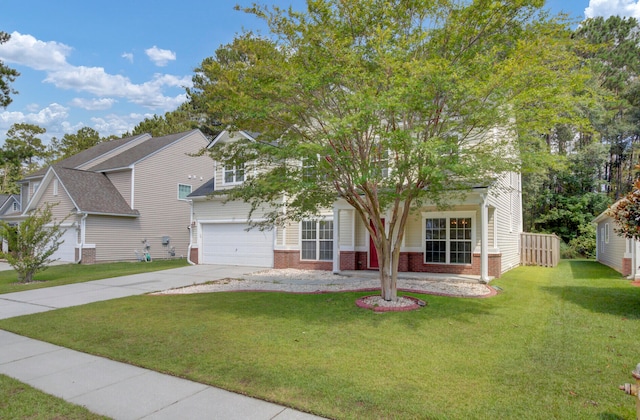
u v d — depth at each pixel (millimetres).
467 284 11188
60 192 20812
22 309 8906
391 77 6773
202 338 6086
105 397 4129
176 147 24219
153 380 4582
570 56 6719
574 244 26953
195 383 4465
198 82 31875
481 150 7617
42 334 6664
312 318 7242
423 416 3527
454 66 6684
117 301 9406
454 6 7273
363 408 3705
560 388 4066
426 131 7277
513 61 6410
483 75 6746
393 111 6867
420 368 4676
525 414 3529
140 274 14766
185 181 24656
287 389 4168
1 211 28984
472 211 13008
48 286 12289
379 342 5723
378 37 6762
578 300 8758
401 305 8070
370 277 12875
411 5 7254
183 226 24406
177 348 5645
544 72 6418
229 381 4434
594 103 6664
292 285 11617
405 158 6922
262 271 15297
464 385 4172
